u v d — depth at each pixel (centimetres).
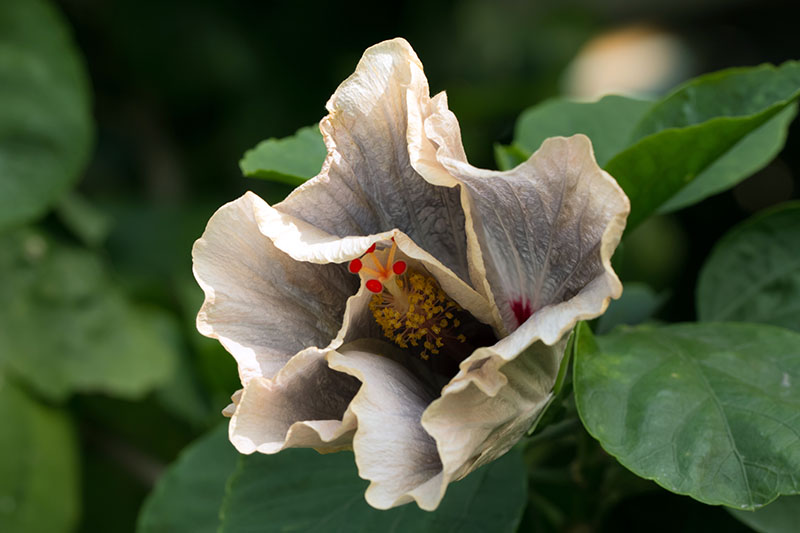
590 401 55
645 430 55
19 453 84
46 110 89
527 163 52
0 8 88
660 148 58
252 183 114
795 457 53
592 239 52
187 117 116
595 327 60
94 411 93
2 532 82
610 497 63
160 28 110
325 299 54
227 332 54
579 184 52
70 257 93
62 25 90
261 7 115
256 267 54
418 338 55
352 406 51
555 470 63
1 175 88
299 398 53
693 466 54
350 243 52
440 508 59
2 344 87
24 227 91
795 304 64
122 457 94
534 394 53
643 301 68
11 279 89
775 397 55
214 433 70
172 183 114
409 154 53
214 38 112
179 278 100
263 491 61
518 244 54
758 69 62
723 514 63
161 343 94
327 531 60
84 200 102
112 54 111
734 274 65
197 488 68
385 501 51
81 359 90
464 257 55
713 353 57
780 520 60
